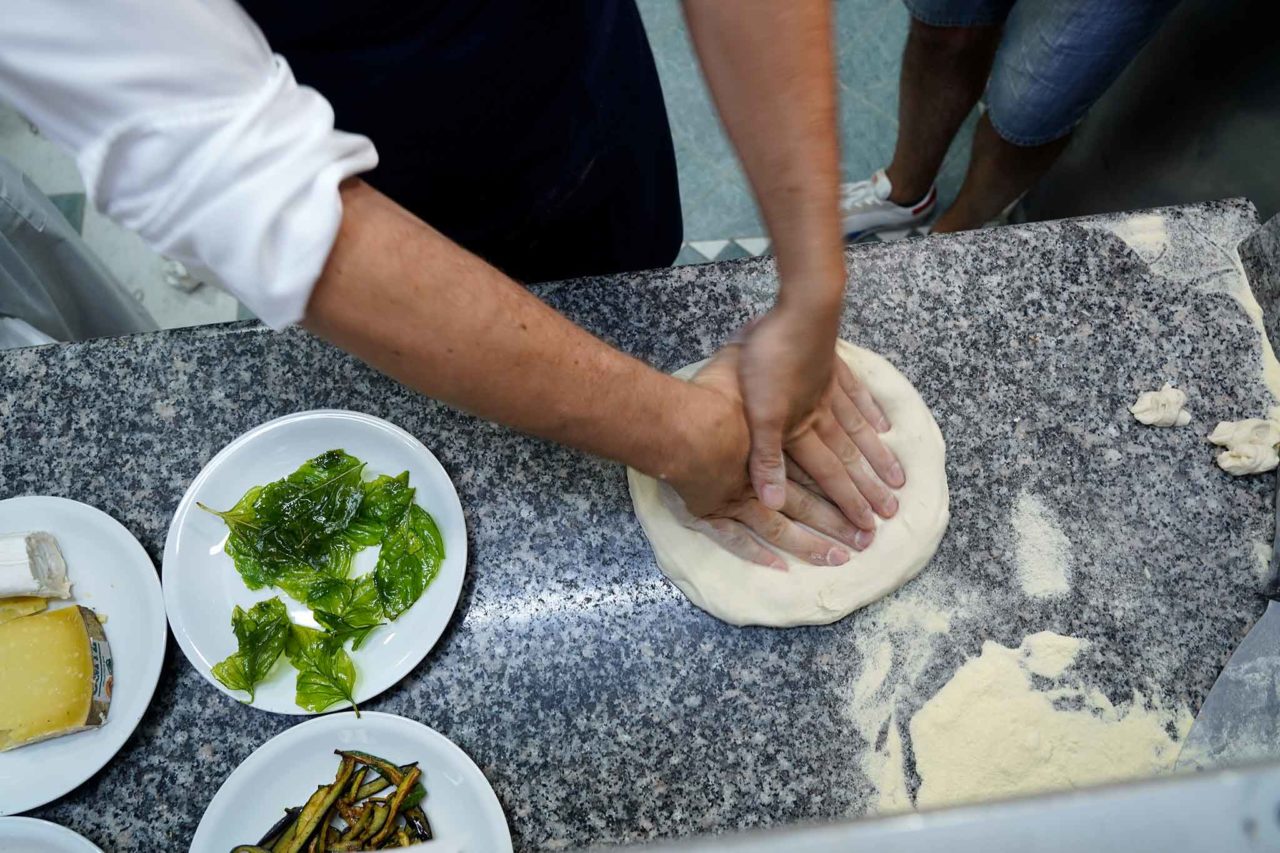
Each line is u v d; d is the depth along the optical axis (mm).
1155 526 807
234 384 868
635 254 1155
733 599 778
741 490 762
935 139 1541
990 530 812
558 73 839
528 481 832
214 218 416
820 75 596
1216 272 882
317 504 781
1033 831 271
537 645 785
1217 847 267
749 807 739
